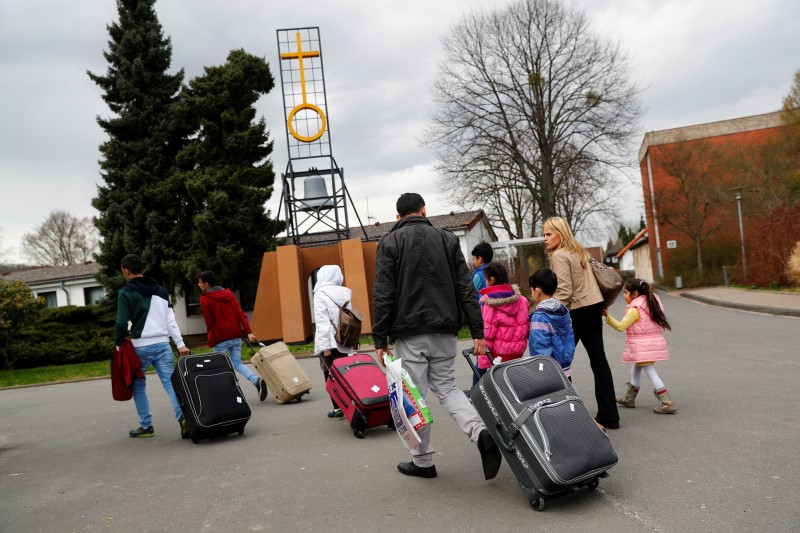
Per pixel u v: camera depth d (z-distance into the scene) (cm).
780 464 444
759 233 2591
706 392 727
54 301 3250
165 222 2361
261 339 1844
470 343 1505
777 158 3048
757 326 1423
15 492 515
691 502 383
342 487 465
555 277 510
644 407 668
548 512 387
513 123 3394
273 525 394
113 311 2270
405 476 483
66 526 418
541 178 3441
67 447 690
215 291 892
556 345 504
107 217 2361
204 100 2317
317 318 712
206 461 576
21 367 1970
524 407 399
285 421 748
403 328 454
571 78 3341
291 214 1966
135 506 452
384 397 623
